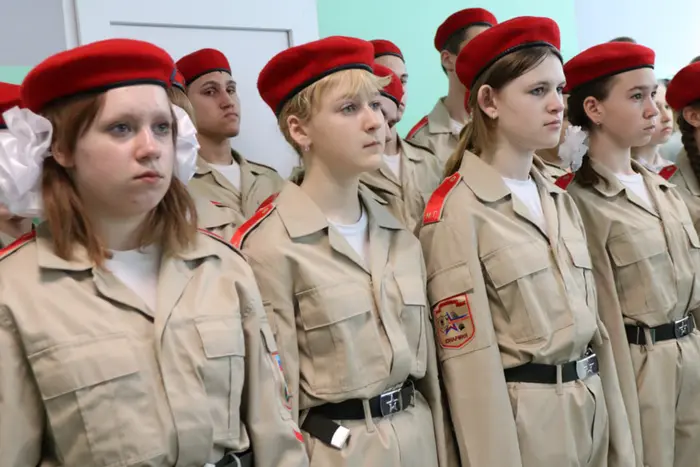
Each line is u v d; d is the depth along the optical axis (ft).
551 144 5.25
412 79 10.53
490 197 5.24
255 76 8.78
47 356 3.20
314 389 4.46
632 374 5.97
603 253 6.13
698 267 6.43
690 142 7.60
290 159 9.10
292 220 4.62
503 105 5.32
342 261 4.65
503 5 11.33
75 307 3.33
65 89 3.35
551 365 5.11
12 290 3.26
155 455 3.28
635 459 5.82
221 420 3.57
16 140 3.34
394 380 4.58
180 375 3.44
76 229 3.48
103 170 3.36
